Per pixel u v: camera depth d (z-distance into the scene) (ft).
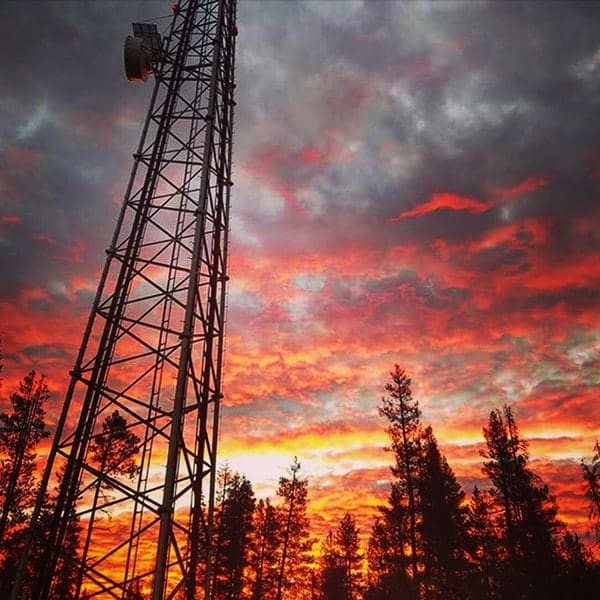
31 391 133.69
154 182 55.31
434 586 123.75
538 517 122.62
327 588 167.84
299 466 173.06
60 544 41.96
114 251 50.24
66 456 43.52
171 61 61.36
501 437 134.72
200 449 47.67
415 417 133.80
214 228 55.36
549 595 101.19
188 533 41.73
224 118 59.52
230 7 65.31
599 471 116.57
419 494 127.95
